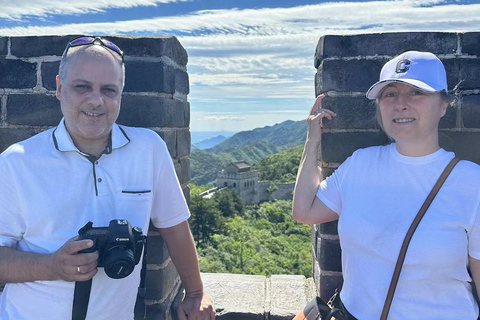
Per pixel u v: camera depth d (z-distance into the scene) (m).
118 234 1.35
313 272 2.62
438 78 1.47
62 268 1.31
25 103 2.16
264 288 2.56
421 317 1.36
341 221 1.55
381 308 1.41
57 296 1.41
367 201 1.51
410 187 1.46
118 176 1.52
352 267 1.51
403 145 1.50
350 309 1.50
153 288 2.20
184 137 2.41
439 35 2.04
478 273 1.39
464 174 1.39
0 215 1.43
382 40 2.05
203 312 1.78
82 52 1.43
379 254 1.43
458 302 1.37
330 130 2.11
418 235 1.37
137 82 2.10
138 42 2.09
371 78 2.06
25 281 1.39
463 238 1.36
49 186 1.43
